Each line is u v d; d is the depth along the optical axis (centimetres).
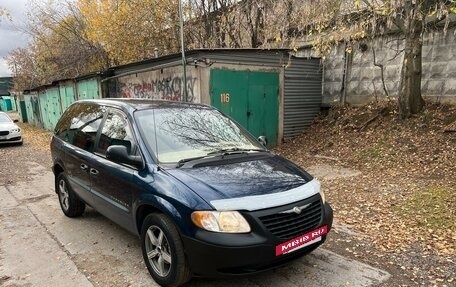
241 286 350
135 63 1243
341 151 1009
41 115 2542
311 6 976
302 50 1286
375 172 812
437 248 431
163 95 1152
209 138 425
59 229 515
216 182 330
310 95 1284
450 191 619
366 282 356
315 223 345
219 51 1017
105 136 452
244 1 1385
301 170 390
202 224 303
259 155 411
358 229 500
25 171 980
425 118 968
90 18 1928
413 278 364
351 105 1228
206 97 1009
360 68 1195
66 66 2473
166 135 406
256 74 1112
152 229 354
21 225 537
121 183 392
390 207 577
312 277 367
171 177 341
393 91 1116
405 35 972
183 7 1588
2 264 409
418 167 791
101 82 1484
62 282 366
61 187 580
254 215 304
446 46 988
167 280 336
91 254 429
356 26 888
